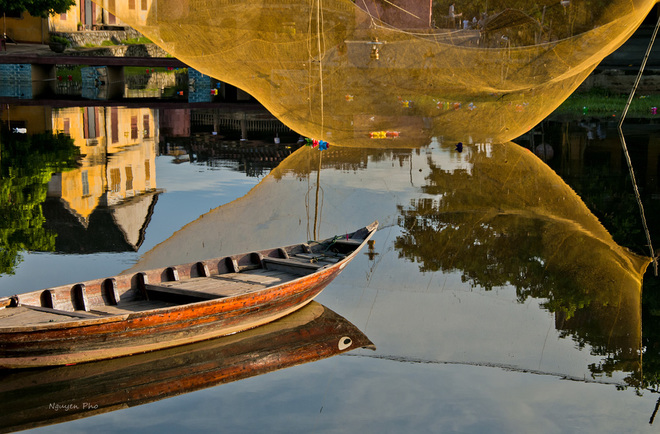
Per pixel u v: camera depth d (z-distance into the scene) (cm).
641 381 552
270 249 767
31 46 3234
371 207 1088
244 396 535
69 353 564
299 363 591
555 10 1081
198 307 601
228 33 885
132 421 498
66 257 852
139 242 917
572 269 793
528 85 1147
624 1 1005
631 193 1205
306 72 1000
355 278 782
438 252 860
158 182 1301
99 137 1836
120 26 3825
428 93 1144
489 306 691
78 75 3281
